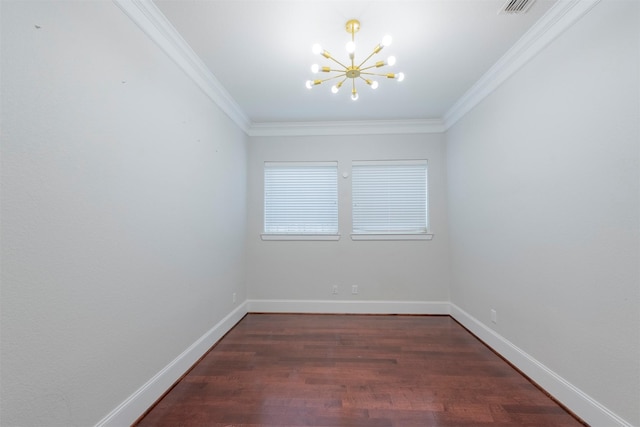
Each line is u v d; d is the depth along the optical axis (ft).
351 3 5.74
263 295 12.78
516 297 7.55
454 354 8.44
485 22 6.32
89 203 4.51
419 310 12.35
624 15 4.69
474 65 8.12
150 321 5.97
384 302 12.46
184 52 7.11
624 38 4.69
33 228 3.68
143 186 5.78
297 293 12.72
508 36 6.82
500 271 8.30
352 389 6.61
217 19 6.16
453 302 11.89
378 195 12.80
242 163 12.19
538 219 6.72
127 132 5.34
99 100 4.71
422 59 7.81
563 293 5.98
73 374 4.22
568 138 5.85
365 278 12.58
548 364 6.39
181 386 6.74
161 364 6.32
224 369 7.55
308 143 12.89
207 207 8.69
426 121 12.44
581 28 5.51
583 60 5.47
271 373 7.34
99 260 4.69
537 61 6.74
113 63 5.01
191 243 7.70
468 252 10.38
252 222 12.89
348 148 12.82
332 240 12.69
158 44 6.23
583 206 5.48
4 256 3.38
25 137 3.59
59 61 4.02
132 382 5.43
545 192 6.49
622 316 4.73
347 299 12.60
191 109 7.72
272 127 12.90
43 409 3.80
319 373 7.34
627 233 4.64
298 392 6.49
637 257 4.49
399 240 12.54
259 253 12.85
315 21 6.26
